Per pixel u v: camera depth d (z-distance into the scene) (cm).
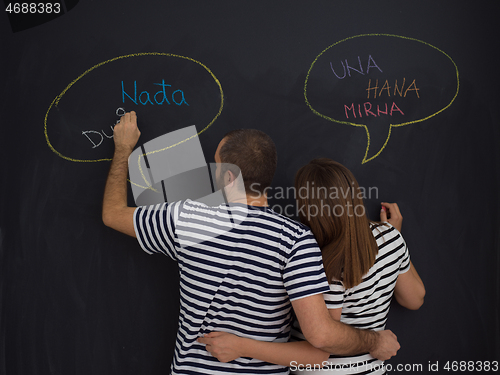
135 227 92
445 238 126
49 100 115
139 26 116
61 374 120
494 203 126
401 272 103
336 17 119
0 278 117
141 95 116
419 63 122
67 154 116
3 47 114
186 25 117
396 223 120
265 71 119
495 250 127
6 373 118
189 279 90
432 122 123
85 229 118
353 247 88
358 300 94
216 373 90
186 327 92
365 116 121
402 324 127
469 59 123
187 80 117
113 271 120
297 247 85
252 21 118
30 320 118
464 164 125
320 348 84
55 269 118
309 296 82
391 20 121
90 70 115
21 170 116
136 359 122
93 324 120
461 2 122
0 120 115
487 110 124
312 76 120
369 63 121
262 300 87
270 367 92
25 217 117
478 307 128
